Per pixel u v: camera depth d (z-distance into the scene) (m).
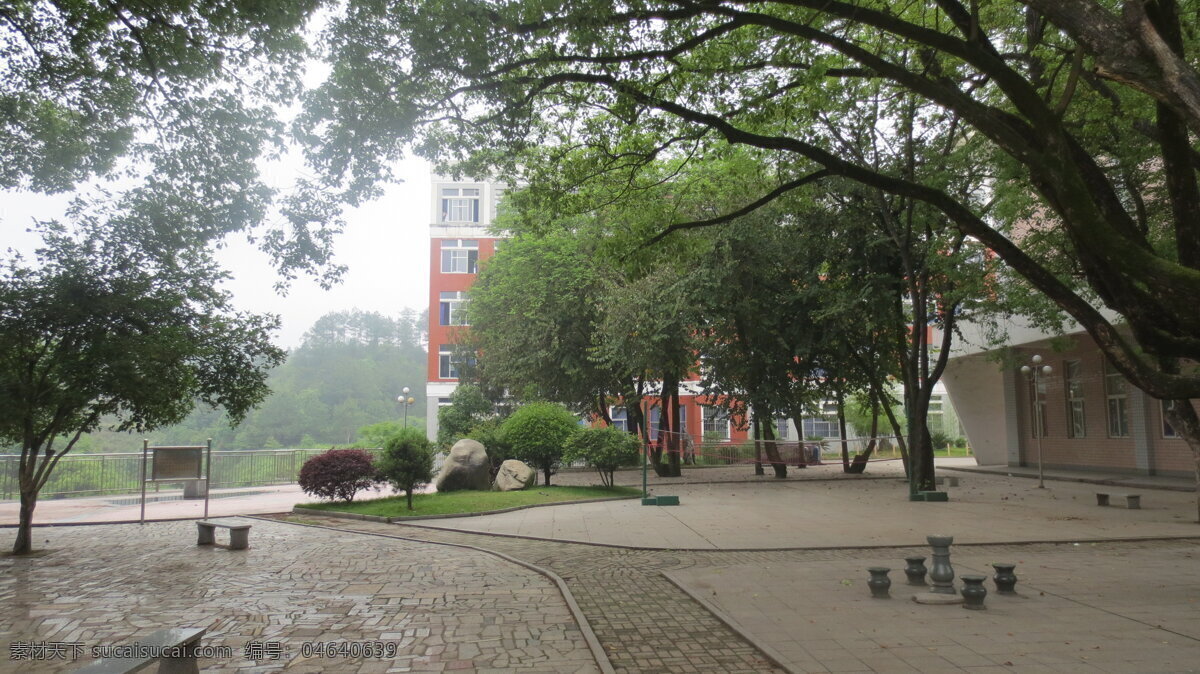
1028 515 13.78
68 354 9.95
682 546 10.59
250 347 11.76
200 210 9.97
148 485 20.98
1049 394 26.69
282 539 11.79
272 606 7.05
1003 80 6.21
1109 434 23.78
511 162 10.92
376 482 17.33
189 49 8.68
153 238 10.54
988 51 7.05
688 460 31.98
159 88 9.29
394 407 71.19
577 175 11.09
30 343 10.00
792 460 24.09
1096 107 9.96
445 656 5.48
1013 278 16.20
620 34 8.51
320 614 6.73
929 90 6.96
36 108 9.83
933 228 17.06
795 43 9.47
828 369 23.55
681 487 21.22
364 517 14.29
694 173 19.09
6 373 9.76
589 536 11.66
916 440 17.56
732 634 6.02
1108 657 5.18
